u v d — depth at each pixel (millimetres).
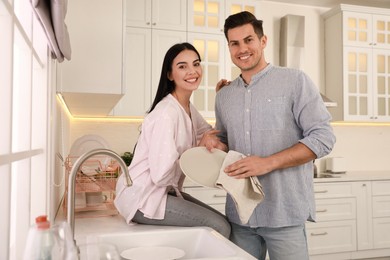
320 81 4094
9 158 782
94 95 1840
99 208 1936
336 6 3850
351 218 3518
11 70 811
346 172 4031
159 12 3355
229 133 1806
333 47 3967
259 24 1718
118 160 1079
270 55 3947
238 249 1202
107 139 3619
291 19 3826
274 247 1681
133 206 1579
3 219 776
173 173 1531
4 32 810
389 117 3957
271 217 1638
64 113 2520
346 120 3812
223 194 3229
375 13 3914
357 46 3867
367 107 3891
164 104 1616
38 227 646
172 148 1498
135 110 3295
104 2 1791
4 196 778
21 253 1077
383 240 3613
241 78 1812
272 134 1681
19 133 1123
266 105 1688
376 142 4246
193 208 1591
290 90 1672
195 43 3436
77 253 710
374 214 3598
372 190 3607
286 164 1557
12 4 810
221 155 1621
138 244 1437
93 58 1768
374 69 3922
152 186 1571
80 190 1916
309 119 1629
